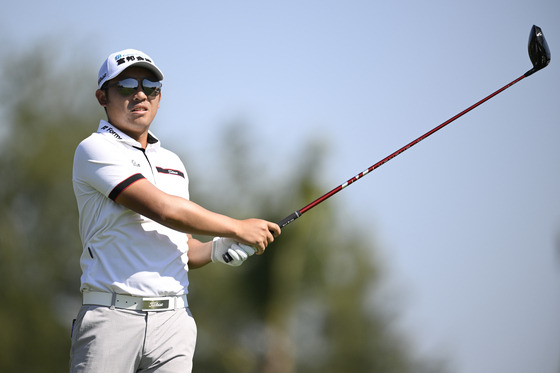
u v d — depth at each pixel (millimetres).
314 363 45469
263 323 44031
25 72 54031
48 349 51281
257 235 13906
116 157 13188
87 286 13094
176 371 13164
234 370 45469
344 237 45469
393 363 47500
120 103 13891
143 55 14055
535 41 16766
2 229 51250
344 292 44812
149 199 12836
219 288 45812
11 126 53375
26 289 51219
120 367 12789
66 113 54344
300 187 43188
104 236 13070
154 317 13031
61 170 52875
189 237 15297
